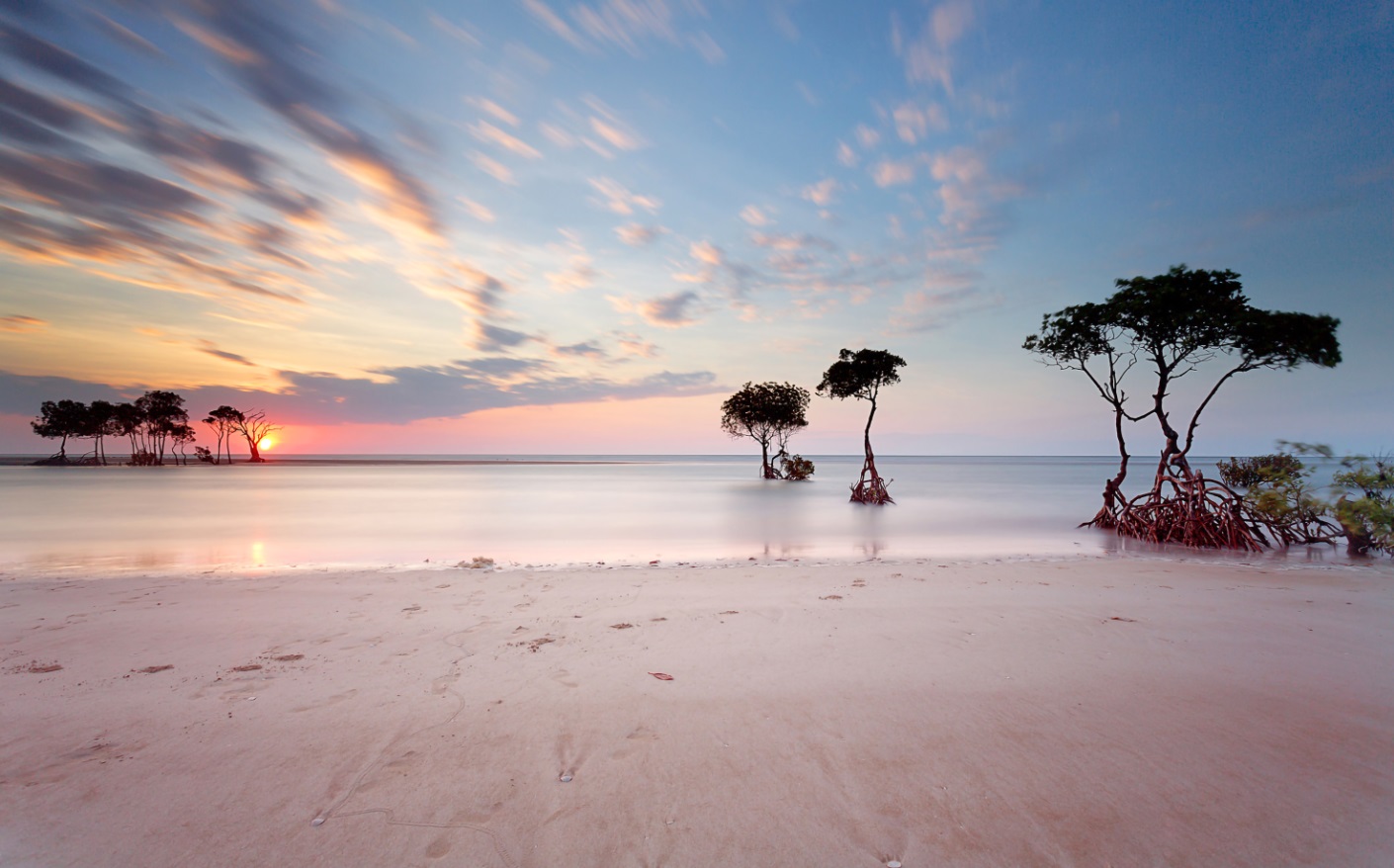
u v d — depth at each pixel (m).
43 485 40.62
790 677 4.61
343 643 5.51
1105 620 6.34
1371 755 3.40
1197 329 15.23
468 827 2.74
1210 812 2.86
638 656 5.10
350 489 38.00
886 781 3.12
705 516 21.70
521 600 7.35
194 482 45.66
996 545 14.41
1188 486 14.84
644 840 2.66
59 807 2.86
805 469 52.22
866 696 4.24
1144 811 2.87
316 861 2.51
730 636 5.74
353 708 4.01
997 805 2.92
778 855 2.57
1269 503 14.04
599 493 34.91
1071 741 3.56
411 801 2.94
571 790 3.04
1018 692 4.32
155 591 7.90
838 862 2.53
